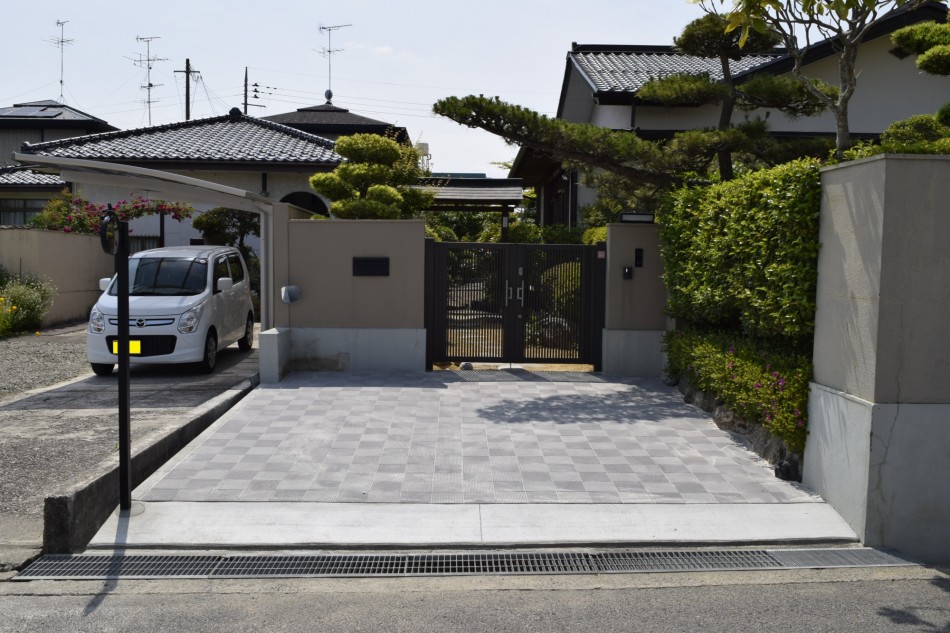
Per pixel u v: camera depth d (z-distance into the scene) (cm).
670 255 927
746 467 642
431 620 398
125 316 534
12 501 566
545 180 2336
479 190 1683
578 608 413
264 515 535
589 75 1495
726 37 1019
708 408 827
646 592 434
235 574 459
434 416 803
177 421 711
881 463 498
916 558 491
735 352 739
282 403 856
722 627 390
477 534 509
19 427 769
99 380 1040
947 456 500
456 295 1076
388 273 1047
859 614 405
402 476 612
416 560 480
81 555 483
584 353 1081
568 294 1080
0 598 424
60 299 1656
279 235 1041
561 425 772
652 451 685
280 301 1048
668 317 1030
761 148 1017
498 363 1115
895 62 1448
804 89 1004
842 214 541
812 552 495
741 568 470
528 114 962
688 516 539
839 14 618
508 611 409
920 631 385
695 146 964
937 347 496
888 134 1055
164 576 454
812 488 586
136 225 1789
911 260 491
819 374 579
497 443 705
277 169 1694
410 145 1442
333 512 541
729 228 734
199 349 1052
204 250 1204
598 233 1327
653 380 1020
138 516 532
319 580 451
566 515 540
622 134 997
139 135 1891
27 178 2186
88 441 716
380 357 1054
